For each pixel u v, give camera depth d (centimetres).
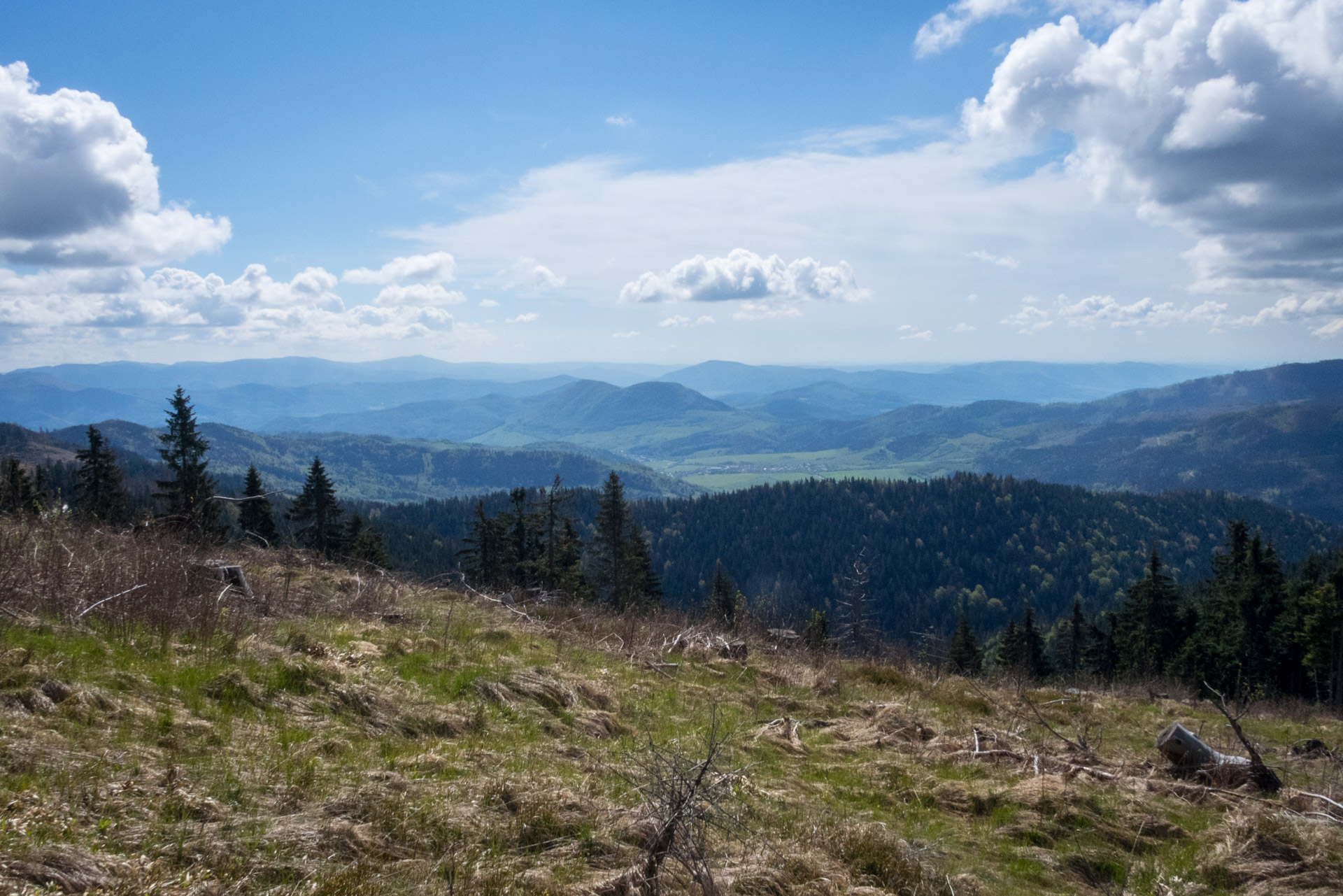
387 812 514
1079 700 1540
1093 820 741
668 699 1069
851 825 662
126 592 861
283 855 437
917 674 1620
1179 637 4488
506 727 795
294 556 1697
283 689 727
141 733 572
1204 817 801
